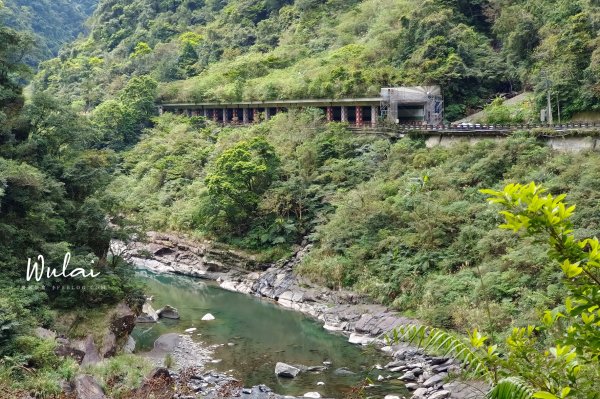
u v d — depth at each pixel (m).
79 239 33.75
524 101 57.97
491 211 37.47
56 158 35.75
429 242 38.81
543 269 30.66
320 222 49.12
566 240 6.02
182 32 126.75
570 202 33.62
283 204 51.34
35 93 36.41
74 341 27.31
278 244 49.94
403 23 73.38
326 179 53.03
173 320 38.56
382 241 41.03
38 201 30.77
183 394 24.67
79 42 146.25
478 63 66.62
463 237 37.75
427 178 45.00
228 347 32.66
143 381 24.38
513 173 41.00
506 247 34.31
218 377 27.47
